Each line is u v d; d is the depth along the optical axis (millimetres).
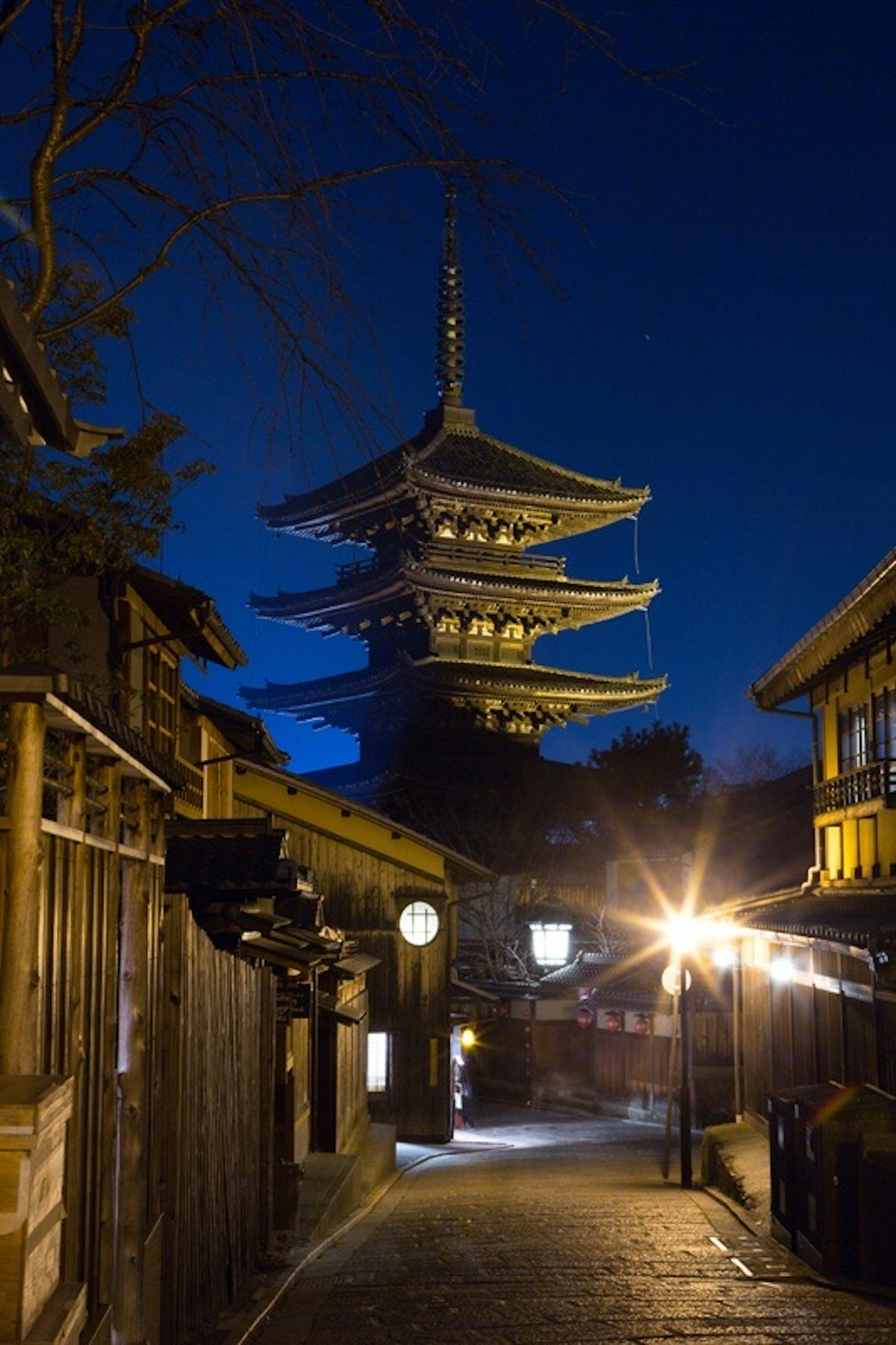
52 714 5320
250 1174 11969
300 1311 10453
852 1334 9312
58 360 10672
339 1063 22656
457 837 52688
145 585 17703
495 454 55156
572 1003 44312
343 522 53312
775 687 26625
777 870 37688
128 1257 7363
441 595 53375
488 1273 12219
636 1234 15062
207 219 7570
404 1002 32250
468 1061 47125
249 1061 12031
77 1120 5809
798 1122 13180
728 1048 37875
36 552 11594
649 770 57906
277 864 13984
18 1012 4957
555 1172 24641
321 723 60375
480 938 50969
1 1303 3869
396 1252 13680
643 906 50250
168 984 8578
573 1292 11195
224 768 27703
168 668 20703
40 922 5109
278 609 57594
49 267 7359
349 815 32406
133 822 7504
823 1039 21156
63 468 11281
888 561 17750
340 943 19469
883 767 20703
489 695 55500
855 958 18766
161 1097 8383
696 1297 10969
